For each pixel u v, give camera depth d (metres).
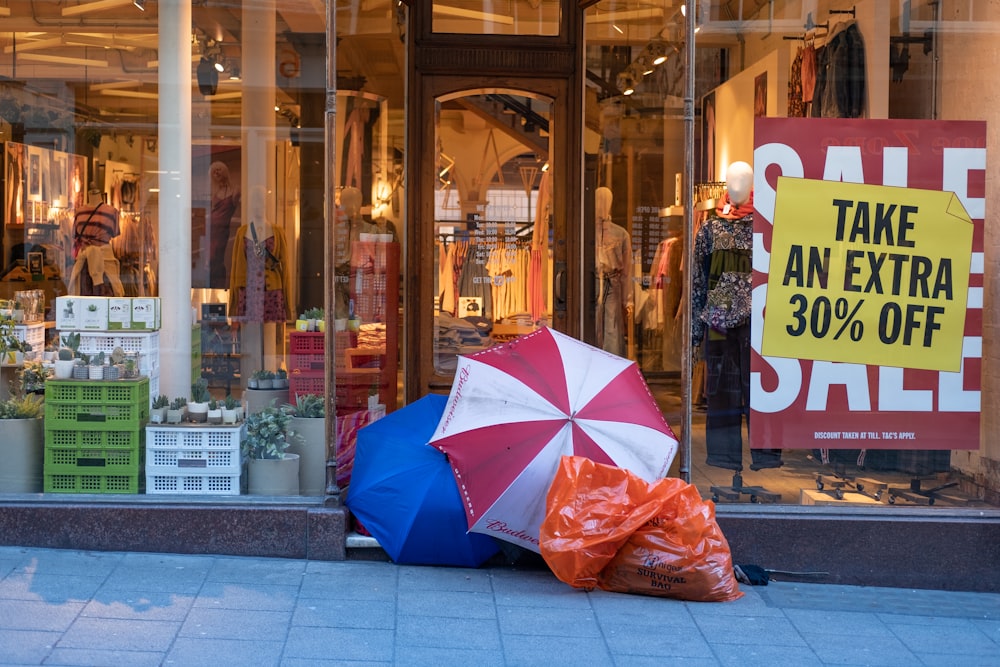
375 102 6.82
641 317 6.84
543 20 7.43
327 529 5.75
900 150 6.07
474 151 7.43
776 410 6.05
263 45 6.31
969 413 6.04
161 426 5.96
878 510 5.91
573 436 5.47
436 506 5.58
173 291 6.34
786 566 5.82
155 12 6.41
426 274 7.41
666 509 5.46
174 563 5.61
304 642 4.60
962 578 5.81
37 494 5.89
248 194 6.37
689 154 6.12
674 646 4.73
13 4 6.49
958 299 6.03
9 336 6.19
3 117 6.48
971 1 6.07
